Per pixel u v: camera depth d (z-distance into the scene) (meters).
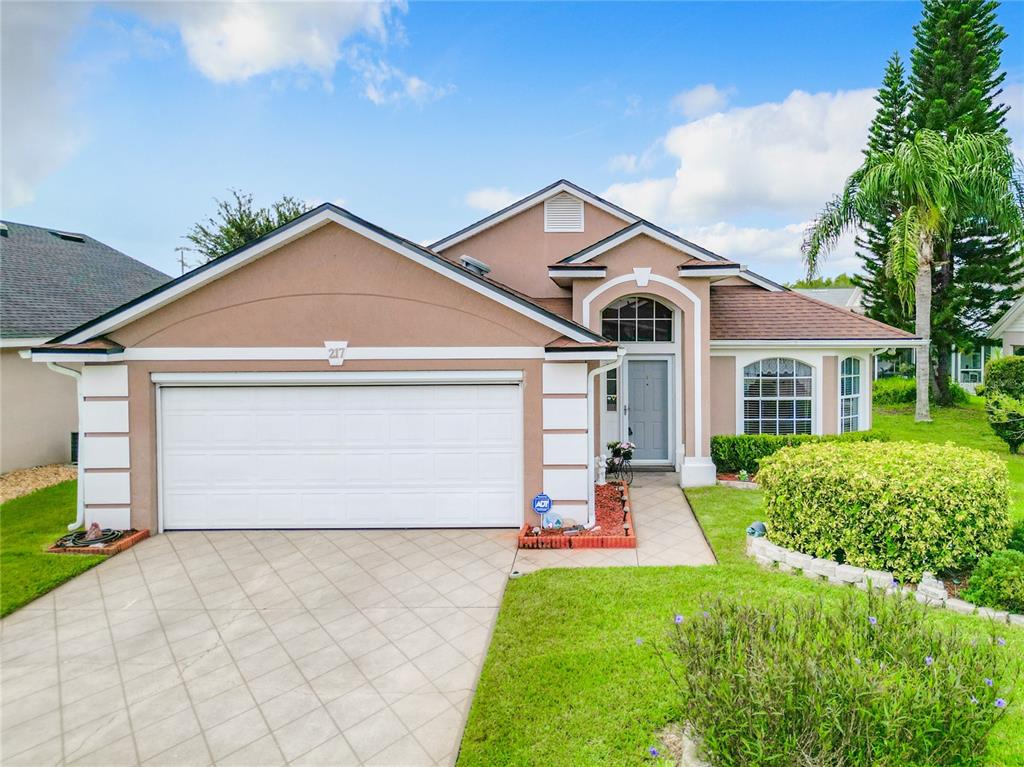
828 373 12.23
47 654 5.27
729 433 12.41
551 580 6.54
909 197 15.55
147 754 3.98
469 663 5.02
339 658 5.13
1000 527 6.11
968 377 29.73
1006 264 21.33
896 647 3.41
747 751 2.88
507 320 8.27
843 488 6.32
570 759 3.66
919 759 2.91
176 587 6.67
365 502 8.62
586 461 8.30
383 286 8.35
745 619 3.72
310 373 8.42
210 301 8.38
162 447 8.56
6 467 12.95
